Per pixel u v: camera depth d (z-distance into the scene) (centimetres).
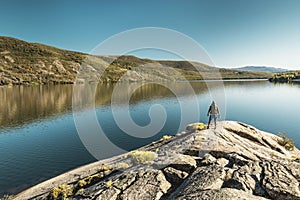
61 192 1477
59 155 2761
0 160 2592
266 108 6525
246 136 2203
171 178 1309
